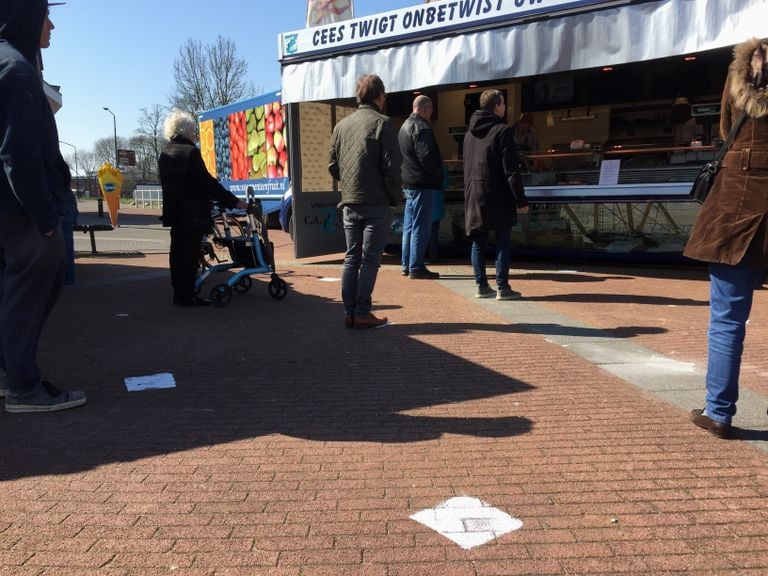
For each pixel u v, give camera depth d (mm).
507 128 6090
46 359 4578
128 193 65062
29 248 3326
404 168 7840
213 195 6262
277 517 2434
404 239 8203
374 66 8609
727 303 3051
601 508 2484
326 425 3338
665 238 8125
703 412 3293
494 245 9414
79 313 6188
